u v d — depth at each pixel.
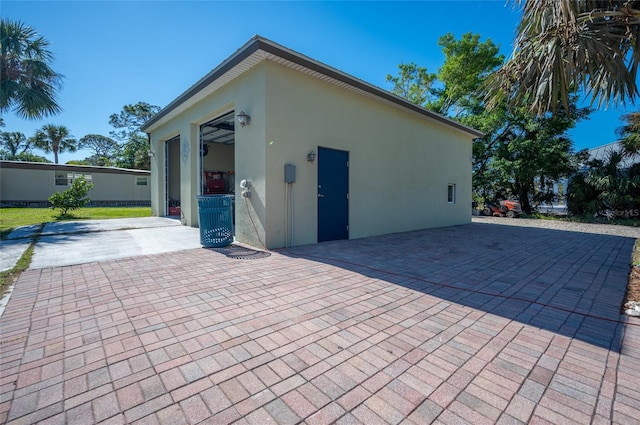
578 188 14.85
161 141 11.81
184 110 9.11
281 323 2.66
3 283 3.68
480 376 1.91
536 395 1.72
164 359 2.07
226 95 6.95
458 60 19.22
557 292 3.62
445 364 2.04
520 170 16.41
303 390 1.75
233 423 1.49
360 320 2.75
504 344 2.33
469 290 3.66
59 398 1.65
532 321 2.77
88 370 1.92
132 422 1.48
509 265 5.01
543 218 15.58
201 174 9.09
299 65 6.02
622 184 13.61
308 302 3.18
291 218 6.27
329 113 6.95
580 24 3.75
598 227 11.59
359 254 5.70
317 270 4.48
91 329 2.51
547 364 2.05
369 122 7.99
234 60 5.91
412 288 3.71
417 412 1.58
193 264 4.72
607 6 3.83
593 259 5.56
